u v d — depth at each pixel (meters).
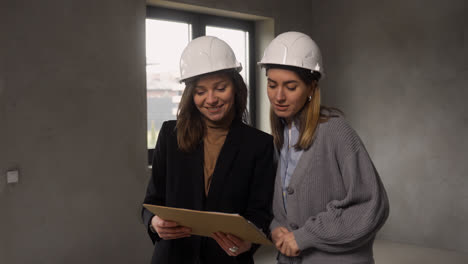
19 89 2.62
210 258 1.45
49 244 2.79
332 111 1.36
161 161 1.53
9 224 2.59
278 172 1.42
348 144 1.27
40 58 2.71
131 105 3.20
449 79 3.90
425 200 4.06
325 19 4.59
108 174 3.08
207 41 1.39
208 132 1.50
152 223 1.43
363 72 4.36
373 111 4.32
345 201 1.24
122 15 3.12
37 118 2.71
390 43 4.19
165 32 3.69
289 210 1.33
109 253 3.11
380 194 1.25
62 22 2.81
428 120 4.02
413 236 4.14
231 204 1.44
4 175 2.55
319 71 1.30
